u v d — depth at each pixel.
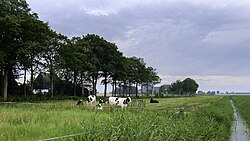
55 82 64.50
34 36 42.06
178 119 16.28
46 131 10.14
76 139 7.96
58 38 50.59
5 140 8.82
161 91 127.25
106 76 70.31
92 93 70.38
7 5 39.06
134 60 94.62
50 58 48.88
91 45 64.06
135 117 10.07
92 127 8.20
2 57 37.22
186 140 12.51
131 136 8.33
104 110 23.58
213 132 17.91
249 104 64.75
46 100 45.19
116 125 8.66
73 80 65.25
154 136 9.27
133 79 91.69
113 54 67.19
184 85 166.00
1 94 46.53
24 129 10.59
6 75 41.75
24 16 40.84
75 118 14.05
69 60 51.84
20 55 41.59
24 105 25.12
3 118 14.15
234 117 40.09
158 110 25.52
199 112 26.06
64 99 51.09
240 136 24.00
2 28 37.44
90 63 60.44
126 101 32.16
